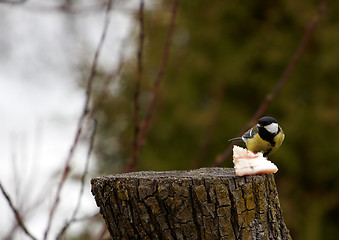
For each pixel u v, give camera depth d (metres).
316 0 15.25
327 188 15.52
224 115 15.57
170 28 4.71
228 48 15.91
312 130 15.23
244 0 15.77
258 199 3.72
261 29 15.72
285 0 15.31
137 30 8.86
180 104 15.98
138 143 4.54
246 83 15.88
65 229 3.77
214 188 3.60
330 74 15.18
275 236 3.82
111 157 16.00
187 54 15.95
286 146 15.34
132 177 3.75
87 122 4.36
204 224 3.59
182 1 16.00
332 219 15.67
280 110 15.68
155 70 15.81
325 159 15.18
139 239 3.71
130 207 3.69
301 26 15.38
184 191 3.59
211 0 15.95
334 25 14.91
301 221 15.32
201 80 16.25
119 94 15.02
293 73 15.34
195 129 15.88
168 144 16.39
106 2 5.18
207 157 15.66
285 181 15.63
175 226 3.61
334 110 14.88
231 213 3.62
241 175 3.70
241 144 10.34
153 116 12.20
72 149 3.94
